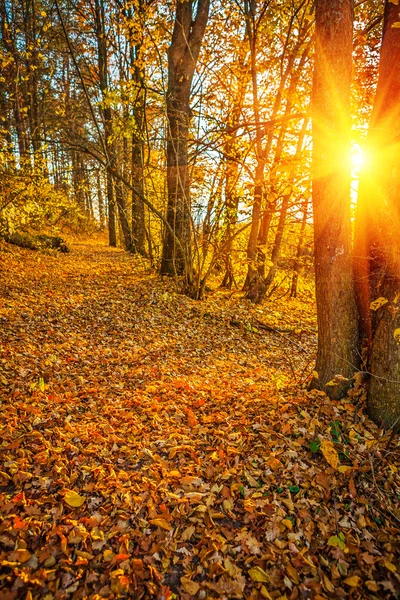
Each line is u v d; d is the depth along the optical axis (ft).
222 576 7.50
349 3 11.51
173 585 7.32
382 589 7.30
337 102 11.80
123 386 16.26
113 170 27.61
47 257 43.80
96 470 10.23
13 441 10.94
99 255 54.49
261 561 7.82
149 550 8.03
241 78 32.32
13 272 32.37
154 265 43.75
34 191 35.91
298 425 12.16
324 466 10.49
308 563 7.76
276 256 36.11
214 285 43.78
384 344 11.81
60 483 9.63
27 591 6.81
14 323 20.95
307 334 29.78
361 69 23.12
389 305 11.67
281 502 9.36
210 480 10.19
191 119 32.71
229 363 21.26
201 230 34.63
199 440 12.09
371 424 12.00
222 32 33.99
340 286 13.01
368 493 9.61
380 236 12.22
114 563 7.58
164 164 35.81
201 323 27.91
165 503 9.27
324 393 13.55
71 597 6.86
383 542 8.38
